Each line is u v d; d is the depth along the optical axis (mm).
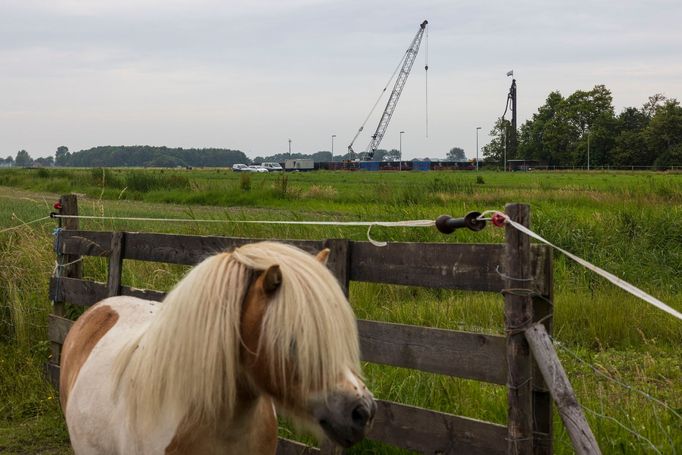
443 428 3516
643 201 18453
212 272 2514
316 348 2223
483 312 7047
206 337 2428
